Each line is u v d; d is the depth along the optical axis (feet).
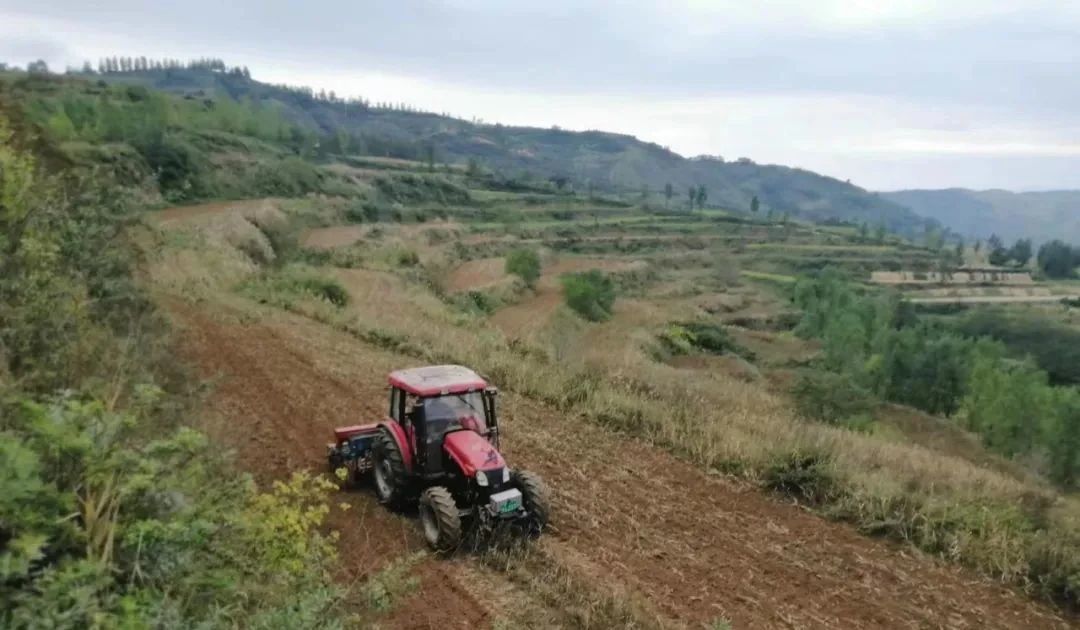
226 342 60.44
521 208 355.97
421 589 25.18
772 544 30.37
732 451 39.34
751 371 102.89
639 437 43.29
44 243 28.14
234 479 22.27
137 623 12.49
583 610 24.08
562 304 128.47
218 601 15.74
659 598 25.52
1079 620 26.07
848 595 26.66
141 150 167.53
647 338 106.01
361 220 221.05
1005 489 36.70
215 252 95.25
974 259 475.72
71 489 14.75
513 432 42.93
